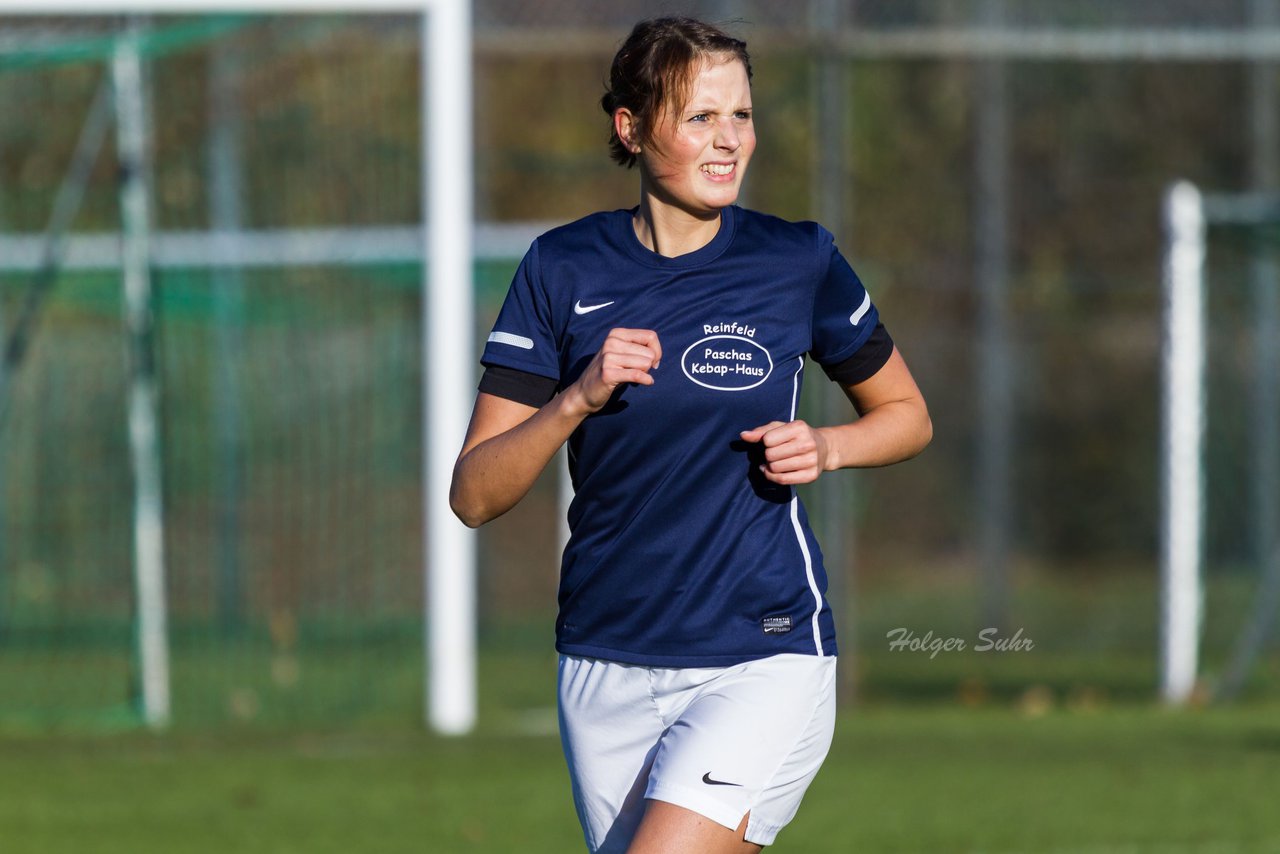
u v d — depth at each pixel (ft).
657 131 38.34
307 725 114.01
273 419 143.02
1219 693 130.41
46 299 136.56
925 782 91.86
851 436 39.91
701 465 38.45
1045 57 150.61
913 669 145.28
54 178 156.97
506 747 104.22
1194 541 129.59
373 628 143.74
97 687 128.26
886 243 170.19
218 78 141.28
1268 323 152.66
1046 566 173.27
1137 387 173.68
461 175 109.81
